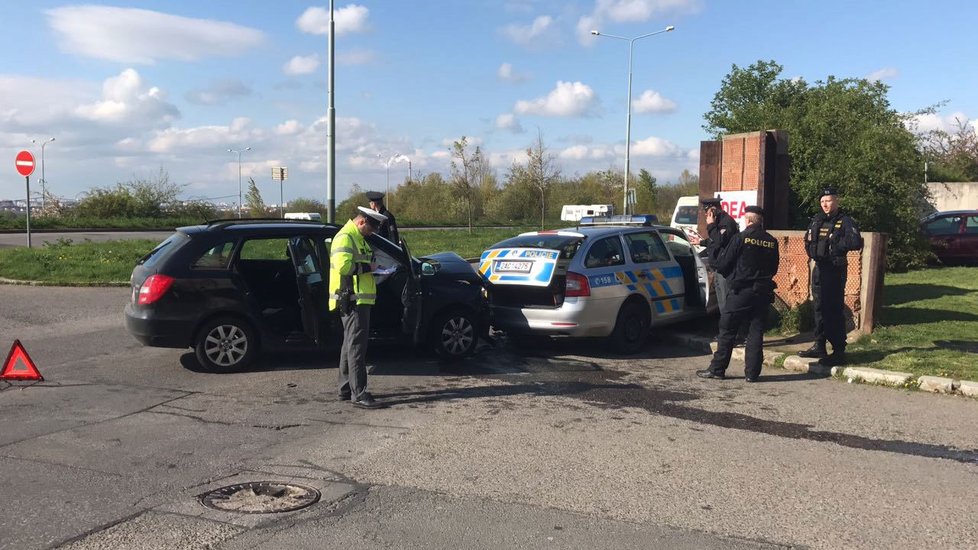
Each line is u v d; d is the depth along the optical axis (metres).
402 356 8.76
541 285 8.56
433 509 4.18
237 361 7.65
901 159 15.20
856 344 8.65
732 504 4.30
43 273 15.09
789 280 9.84
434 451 5.23
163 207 43.03
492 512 4.14
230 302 7.52
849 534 3.89
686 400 6.75
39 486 4.48
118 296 13.12
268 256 8.16
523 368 8.13
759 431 5.78
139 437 5.50
